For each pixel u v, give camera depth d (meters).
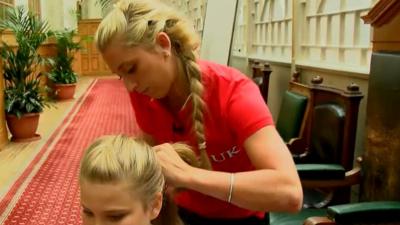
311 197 2.04
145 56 0.89
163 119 1.10
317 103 2.23
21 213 2.83
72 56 7.95
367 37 2.40
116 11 0.90
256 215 1.17
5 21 5.05
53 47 7.71
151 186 0.82
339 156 1.99
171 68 0.95
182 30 0.95
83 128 5.38
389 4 1.52
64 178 3.49
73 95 7.90
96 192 0.76
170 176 0.88
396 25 1.53
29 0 7.34
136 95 1.11
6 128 4.55
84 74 12.21
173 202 1.00
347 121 1.93
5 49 4.55
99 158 0.79
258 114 0.91
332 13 2.76
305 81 3.04
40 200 3.05
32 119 4.68
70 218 2.77
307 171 1.85
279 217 1.88
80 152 4.27
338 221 1.34
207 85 0.96
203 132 0.99
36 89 4.79
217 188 0.85
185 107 1.02
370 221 1.36
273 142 0.89
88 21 11.50
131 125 5.52
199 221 1.18
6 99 4.61
